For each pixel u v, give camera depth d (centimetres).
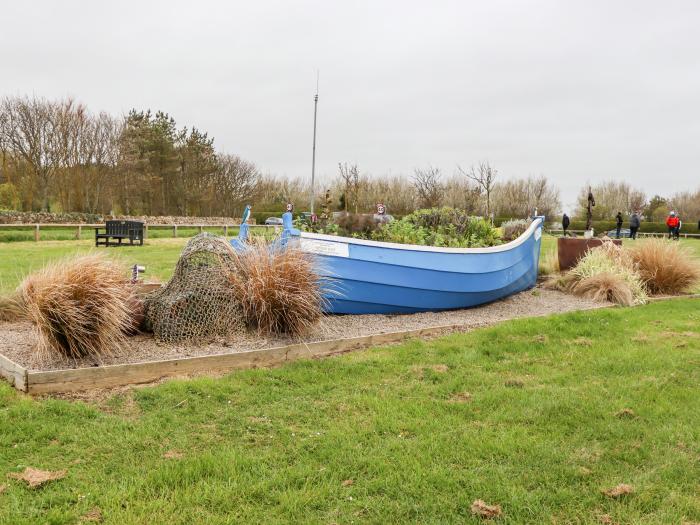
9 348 586
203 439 419
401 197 4156
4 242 2209
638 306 1002
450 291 880
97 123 4216
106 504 329
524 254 1059
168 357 579
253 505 336
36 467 367
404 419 465
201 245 661
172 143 4997
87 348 543
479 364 625
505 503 345
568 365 629
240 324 655
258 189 5441
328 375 568
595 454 414
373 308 826
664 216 5666
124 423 436
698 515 338
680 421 473
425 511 336
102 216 3528
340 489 356
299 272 668
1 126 3909
